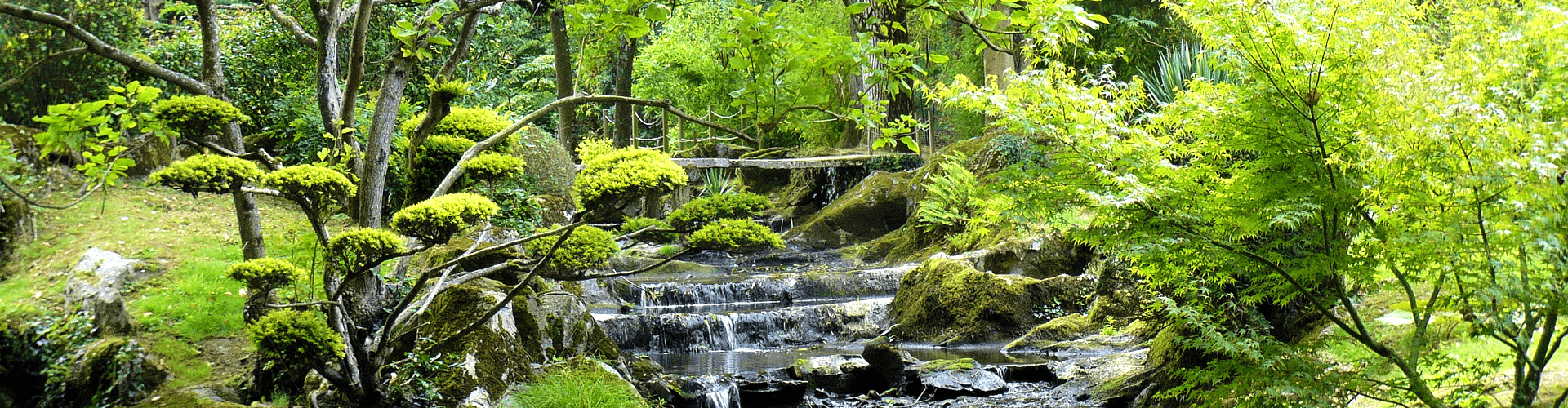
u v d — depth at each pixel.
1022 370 9.27
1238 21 4.13
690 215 5.96
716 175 23.33
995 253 13.33
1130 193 4.25
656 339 11.67
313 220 5.54
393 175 10.40
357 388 5.77
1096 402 7.88
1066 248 13.45
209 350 6.92
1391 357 4.27
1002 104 4.66
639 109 28.98
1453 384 4.73
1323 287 5.27
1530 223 3.50
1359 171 4.11
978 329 11.69
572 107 18.98
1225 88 4.54
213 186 5.22
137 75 11.27
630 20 4.98
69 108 4.76
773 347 12.14
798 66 4.98
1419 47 3.97
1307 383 4.29
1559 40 3.56
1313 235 4.51
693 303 13.81
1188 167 4.62
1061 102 4.59
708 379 8.91
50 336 6.82
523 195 10.82
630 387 7.19
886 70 5.17
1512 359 5.54
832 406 8.57
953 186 15.23
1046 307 11.85
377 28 13.52
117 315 6.95
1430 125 3.64
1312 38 3.96
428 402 6.23
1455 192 3.79
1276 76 4.13
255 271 5.12
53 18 5.64
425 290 7.44
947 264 12.52
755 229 5.78
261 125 12.55
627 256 15.47
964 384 8.79
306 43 7.06
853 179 21.22
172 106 5.34
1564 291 3.72
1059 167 4.54
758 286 14.14
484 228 6.24
